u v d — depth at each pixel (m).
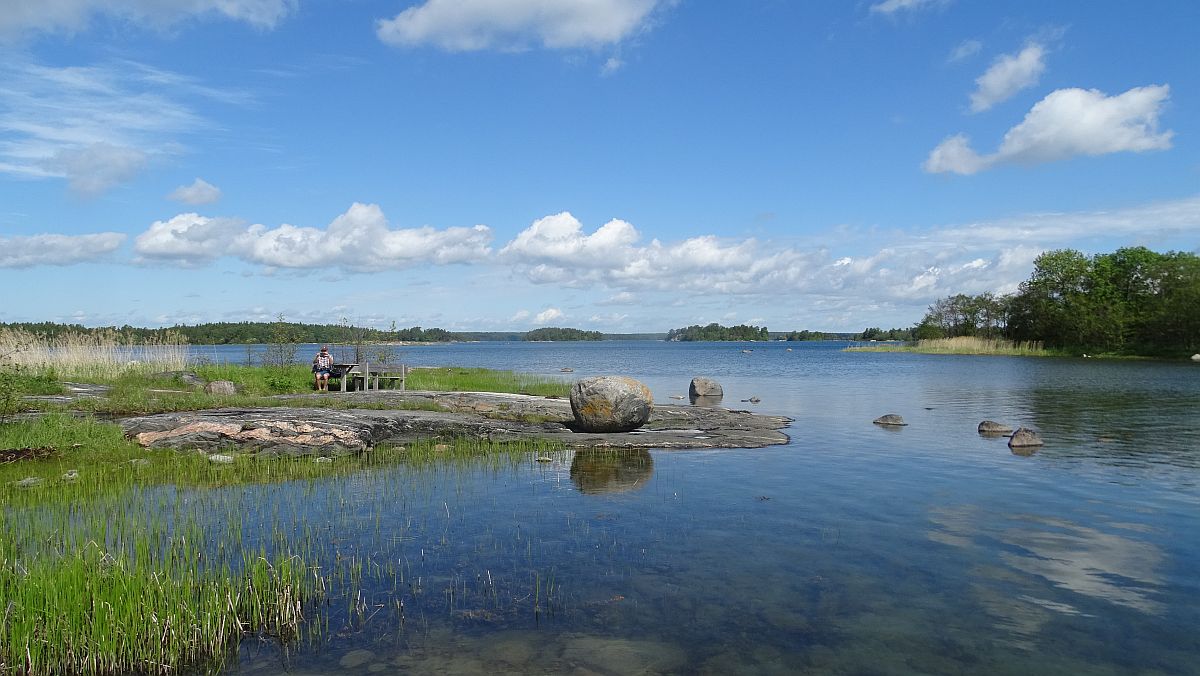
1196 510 11.76
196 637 6.63
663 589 8.13
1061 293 98.12
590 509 11.73
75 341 28.62
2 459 13.63
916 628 7.11
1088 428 22.16
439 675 6.12
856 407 29.55
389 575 8.53
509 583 8.30
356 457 16.45
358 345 34.16
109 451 14.68
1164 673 6.19
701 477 14.48
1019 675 6.15
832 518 11.22
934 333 119.88
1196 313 78.06
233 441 16.14
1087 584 8.34
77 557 7.26
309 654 6.53
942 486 13.63
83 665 6.23
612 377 20.83
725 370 65.12
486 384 33.84
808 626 7.16
